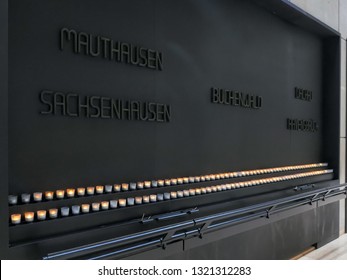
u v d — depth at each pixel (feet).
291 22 16.55
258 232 14.62
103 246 7.65
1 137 6.42
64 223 7.67
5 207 6.52
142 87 10.00
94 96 8.81
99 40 8.90
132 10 9.75
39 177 7.89
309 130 18.24
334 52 19.35
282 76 15.97
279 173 15.15
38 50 7.84
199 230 10.04
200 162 11.84
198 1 11.79
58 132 8.20
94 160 8.88
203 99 11.95
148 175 10.18
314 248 18.92
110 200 8.80
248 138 13.92
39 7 7.86
